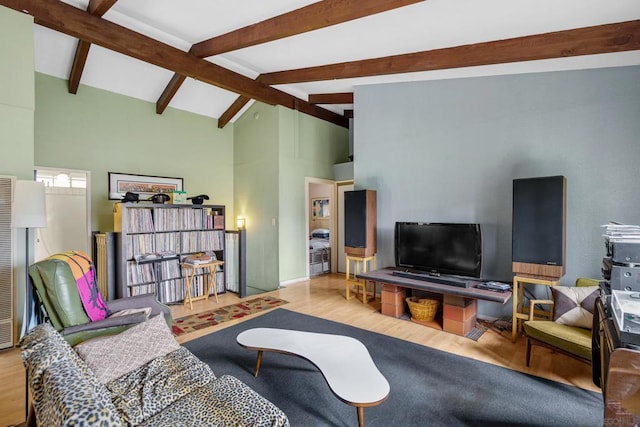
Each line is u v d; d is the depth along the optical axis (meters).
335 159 6.41
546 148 3.22
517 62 3.13
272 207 5.43
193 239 4.66
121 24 3.38
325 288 5.12
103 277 4.29
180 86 5.09
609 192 2.92
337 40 3.30
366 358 1.97
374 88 4.48
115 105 4.81
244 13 3.05
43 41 3.77
